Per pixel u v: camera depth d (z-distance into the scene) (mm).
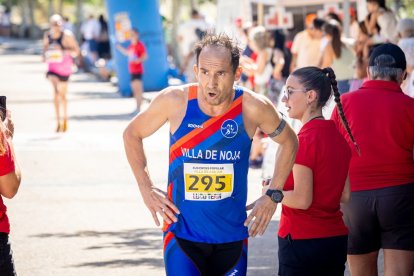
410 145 9328
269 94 23453
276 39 24938
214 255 7934
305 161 8156
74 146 23875
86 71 55781
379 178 9312
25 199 17266
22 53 74375
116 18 39594
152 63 41000
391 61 9414
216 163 7793
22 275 12109
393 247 9391
